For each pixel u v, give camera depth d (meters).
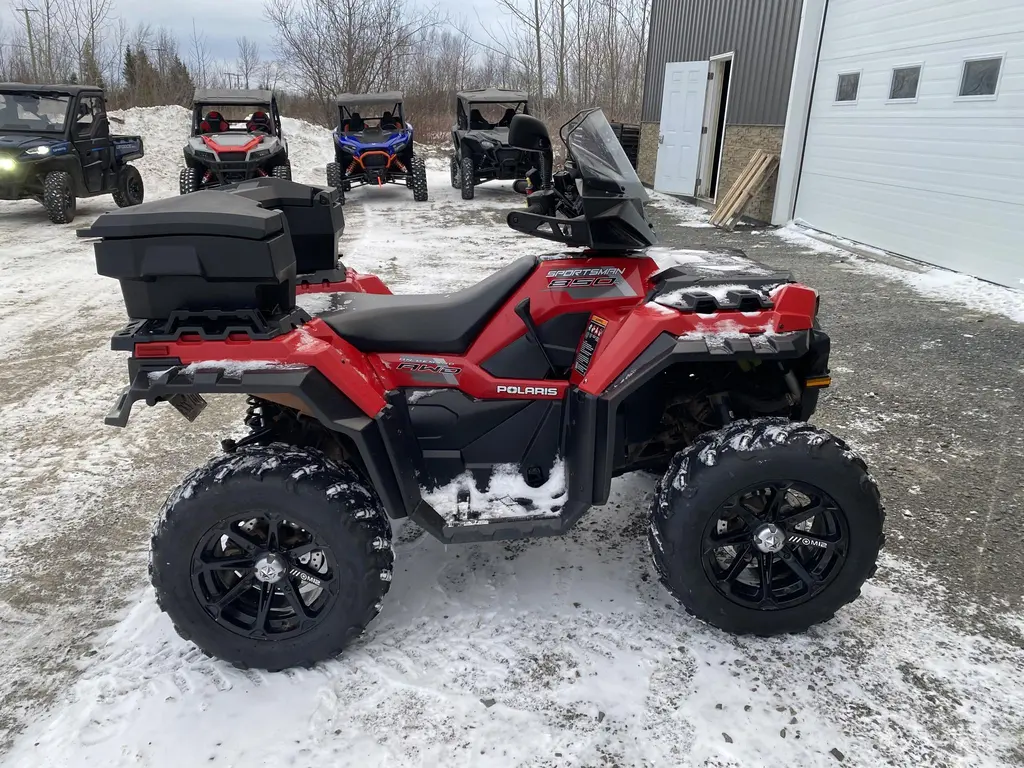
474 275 7.71
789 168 10.19
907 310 6.21
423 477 2.56
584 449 2.37
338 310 2.59
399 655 2.37
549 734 2.06
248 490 2.10
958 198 7.16
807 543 2.30
